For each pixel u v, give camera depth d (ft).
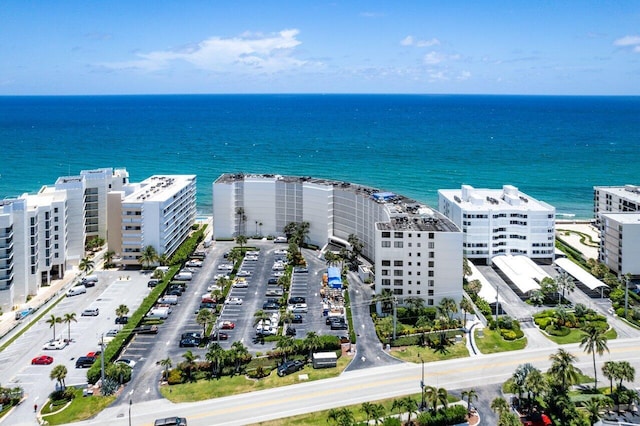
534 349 506.89
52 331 543.80
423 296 604.08
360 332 546.67
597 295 643.86
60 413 405.18
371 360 488.85
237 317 586.86
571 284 622.54
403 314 569.64
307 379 455.63
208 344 519.60
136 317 559.79
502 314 588.09
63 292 650.43
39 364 476.95
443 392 394.52
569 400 402.72
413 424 389.19
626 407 409.69
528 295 644.27
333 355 481.05
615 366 416.05
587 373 460.96
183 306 616.39
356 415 400.88
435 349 508.94
